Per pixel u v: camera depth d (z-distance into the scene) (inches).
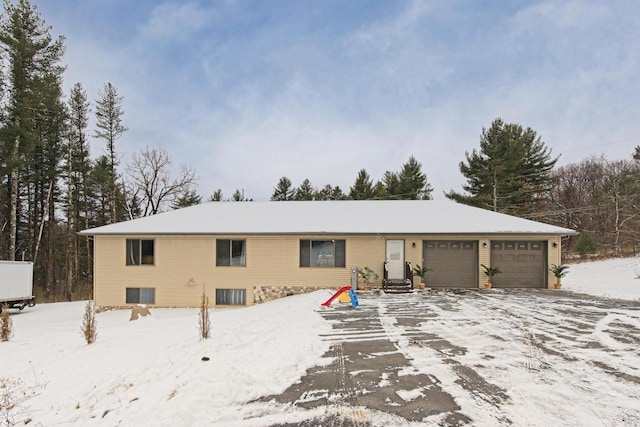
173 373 195.3
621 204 1253.7
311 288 595.5
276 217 676.1
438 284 595.2
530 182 1225.4
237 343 255.8
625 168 1466.5
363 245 596.7
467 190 1224.2
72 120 1018.1
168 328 332.2
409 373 198.2
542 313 368.5
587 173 1621.6
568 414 146.6
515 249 592.7
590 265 1015.6
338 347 250.7
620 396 163.3
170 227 615.5
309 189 1573.6
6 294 631.8
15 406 164.4
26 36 783.1
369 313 378.3
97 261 603.2
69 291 982.4
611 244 1253.1
